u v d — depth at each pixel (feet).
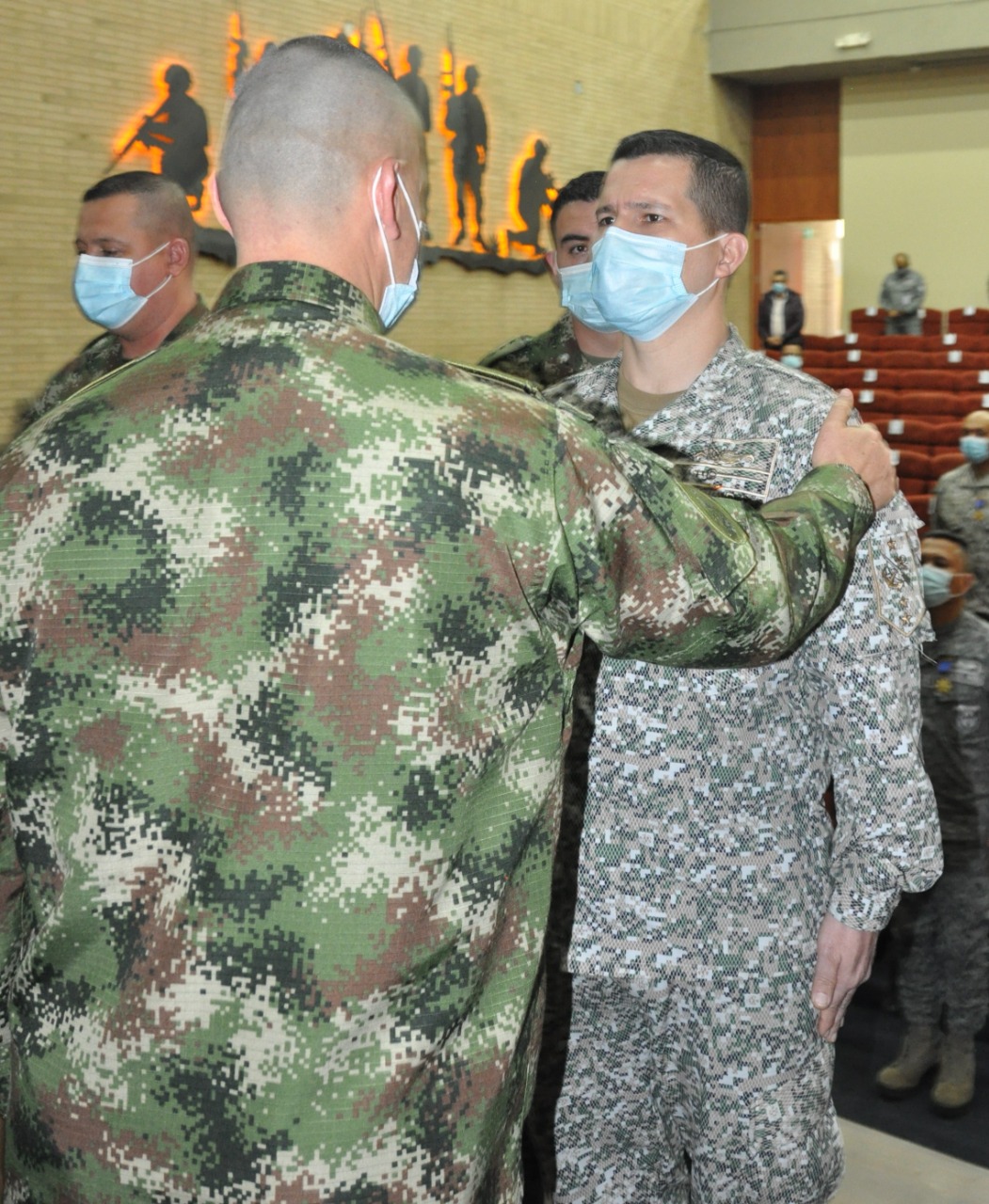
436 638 3.28
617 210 5.82
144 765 3.28
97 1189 3.30
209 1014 3.22
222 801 3.25
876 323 47.73
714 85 50.31
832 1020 5.54
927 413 31.55
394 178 3.59
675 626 3.57
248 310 3.45
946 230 49.88
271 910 3.21
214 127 28.76
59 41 25.31
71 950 3.39
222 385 3.35
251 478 3.27
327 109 3.50
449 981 3.38
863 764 5.18
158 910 3.29
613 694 5.43
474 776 3.39
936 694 9.50
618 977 5.49
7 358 24.86
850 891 5.31
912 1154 8.82
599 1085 5.83
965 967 9.43
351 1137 3.21
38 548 3.36
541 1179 6.57
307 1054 3.19
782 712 5.37
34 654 3.37
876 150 50.75
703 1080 5.55
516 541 3.36
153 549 3.29
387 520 3.25
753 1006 5.43
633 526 3.50
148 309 10.14
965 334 44.16
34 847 3.46
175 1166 3.24
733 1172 5.57
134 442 3.35
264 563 3.24
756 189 53.57
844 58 47.55
